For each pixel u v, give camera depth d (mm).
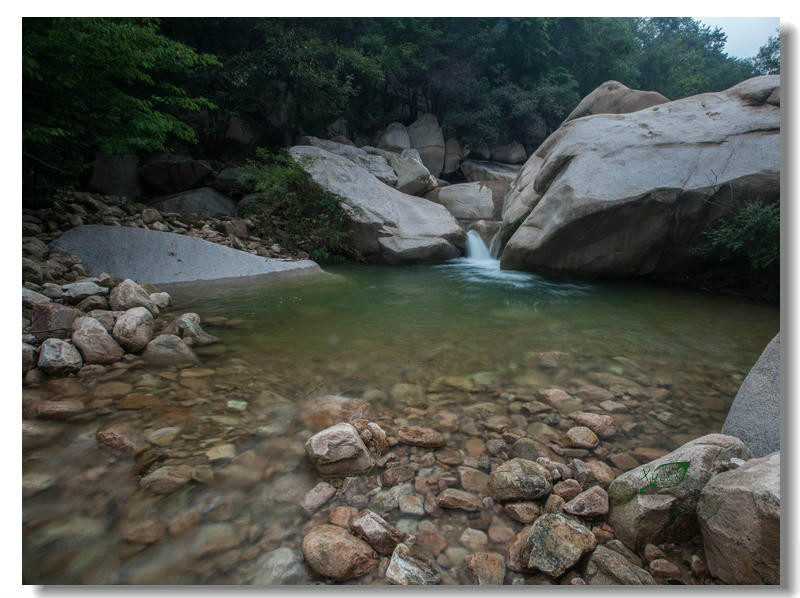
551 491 1831
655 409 2650
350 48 13422
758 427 2018
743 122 5988
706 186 5703
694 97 6859
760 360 2184
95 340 2990
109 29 4656
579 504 1707
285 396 2660
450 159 17562
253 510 1701
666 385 3000
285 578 1419
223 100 11188
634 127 6715
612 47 24391
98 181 8844
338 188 8352
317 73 11836
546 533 1522
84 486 1783
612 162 6312
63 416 2277
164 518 1640
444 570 1462
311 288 5758
